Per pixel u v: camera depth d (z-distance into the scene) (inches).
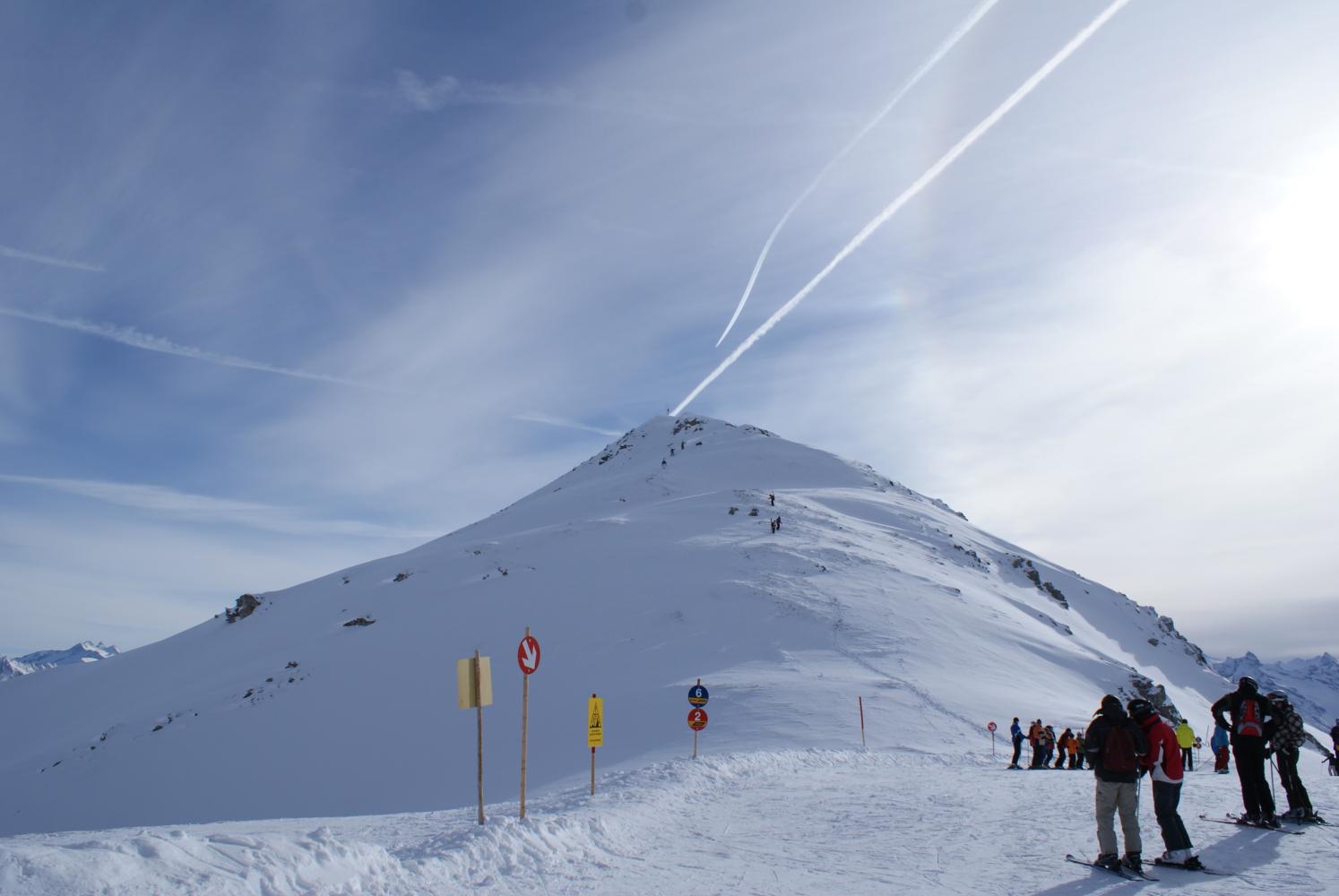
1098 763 406.0
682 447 5467.5
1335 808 542.9
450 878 390.6
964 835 506.3
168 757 1884.8
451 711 1812.3
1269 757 497.0
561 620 2294.5
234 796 1628.9
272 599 3314.5
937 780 813.2
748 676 1736.0
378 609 2645.2
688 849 487.2
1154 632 4018.2
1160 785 401.7
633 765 1225.4
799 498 3742.6
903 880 397.7
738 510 3378.4
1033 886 375.2
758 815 613.3
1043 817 556.1
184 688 2500.0
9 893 262.7
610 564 2706.7
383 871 370.6
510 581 2655.0
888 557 2859.3
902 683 1672.0
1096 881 377.7
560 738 1536.7
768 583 2416.3
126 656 3243.1
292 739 1825.8
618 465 5639.8
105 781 1846.7
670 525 3206.2
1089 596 4067.4
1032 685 1850.4
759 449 5152.6
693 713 1055.0
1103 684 2087.8
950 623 2226.9
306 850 352.2
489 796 1296.8
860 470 4945.9
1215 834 465.7
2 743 2588.6
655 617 2226.9
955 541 3649.1
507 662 2059.5
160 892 287.7
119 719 2336.4
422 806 1332.4
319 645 2428.6
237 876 314.5
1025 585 3516.2
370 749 1697.8
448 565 2938.0
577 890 383.2
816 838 517.0
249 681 2281.0
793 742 1300.4
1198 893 346.6
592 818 531.8
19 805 1849.2
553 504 4345.5
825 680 1695.4
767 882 398.0
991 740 1347.2
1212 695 3415.4
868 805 649.6
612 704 1665.8
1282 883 356.5
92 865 287.6
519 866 422.3
